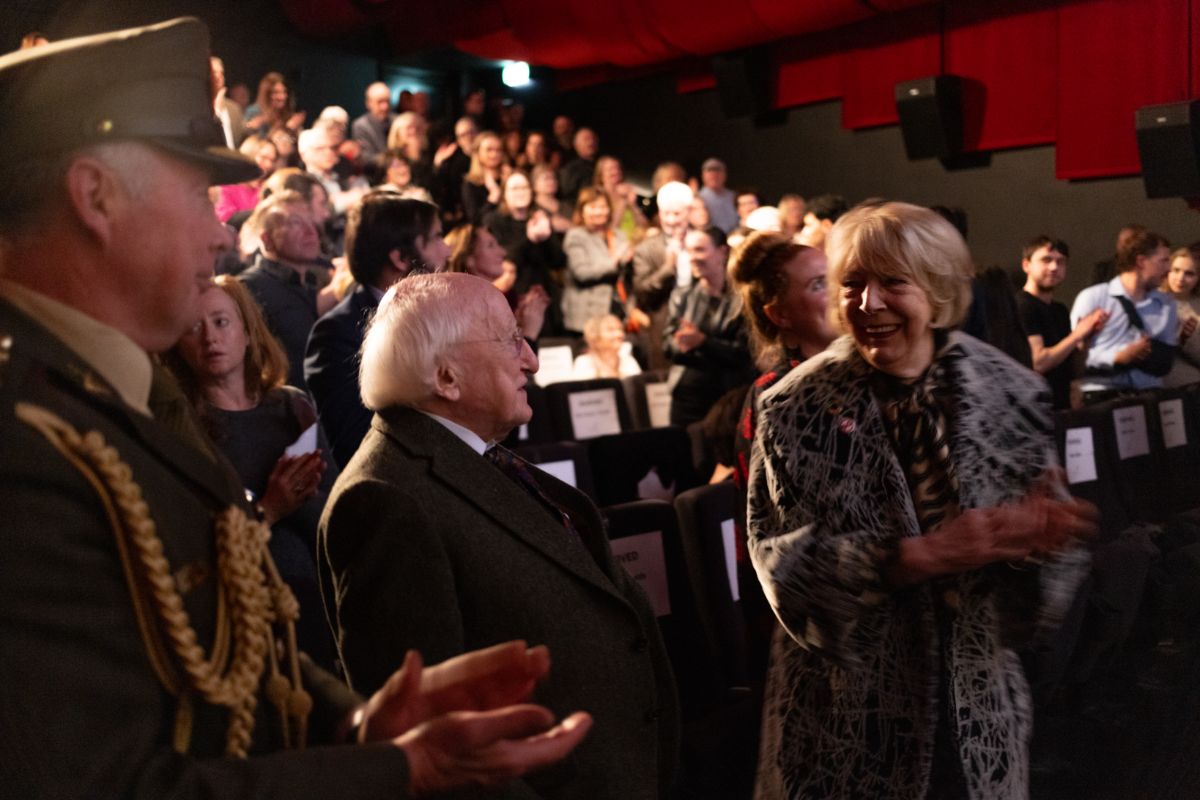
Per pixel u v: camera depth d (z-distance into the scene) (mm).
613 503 3596
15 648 747
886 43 7945
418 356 1523
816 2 7508
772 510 1716
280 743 965
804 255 2154
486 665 955
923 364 1679
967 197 7785
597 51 8945
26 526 769
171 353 2279
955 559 1479
